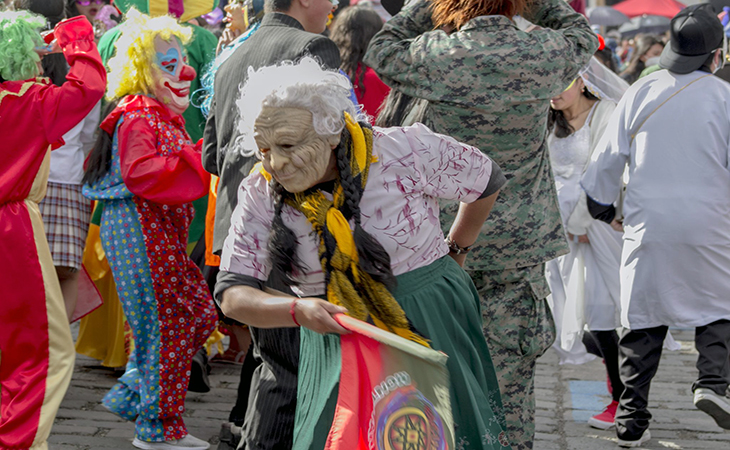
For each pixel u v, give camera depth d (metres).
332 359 2.50
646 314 4.52
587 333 5.27
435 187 2.57
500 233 3.53
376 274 2.41
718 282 4.41
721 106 4.41
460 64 3.40
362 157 2.36
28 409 3.71
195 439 4.41
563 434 4.87
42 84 3.76
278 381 2.99
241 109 2.33
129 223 4.24
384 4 4.38
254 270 2.46
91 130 5.27
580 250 5.34
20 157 3.70
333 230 2.36
